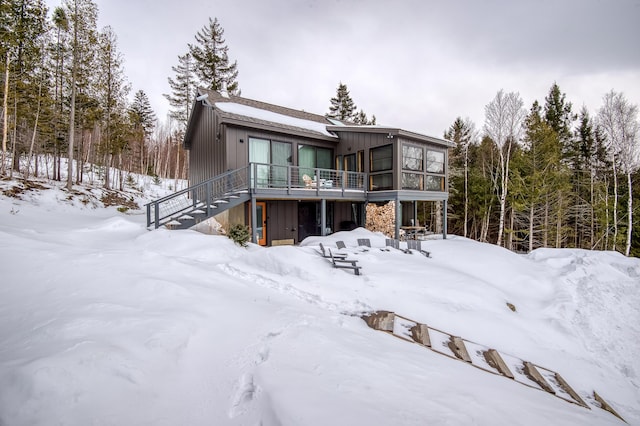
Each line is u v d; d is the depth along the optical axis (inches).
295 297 225.5
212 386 103.9
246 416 89.2
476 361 175.6
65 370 90.0
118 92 740.7
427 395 111.4
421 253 394.3
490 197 872.9
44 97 629.9
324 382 106.6
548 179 730.2
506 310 258.4
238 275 259.3
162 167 1668.3
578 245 933.2
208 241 325.4
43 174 831.1
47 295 154.9
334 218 573.3
